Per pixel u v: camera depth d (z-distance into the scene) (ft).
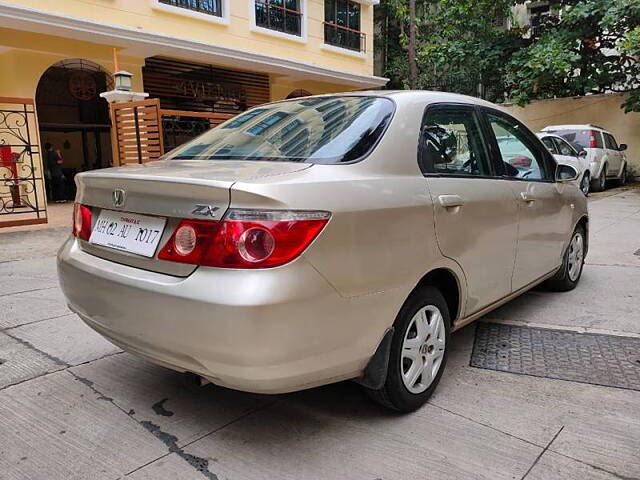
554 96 53.16
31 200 34.58
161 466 7.34
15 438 7.99
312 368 7.03
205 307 6.57
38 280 16.99
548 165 13.50
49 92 45.60
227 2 41.45
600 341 11.68
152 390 9.57
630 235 23.49
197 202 6.96
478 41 53.36
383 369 7.97
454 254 9.18
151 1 36.55
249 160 8.64
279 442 7.93
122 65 38.01
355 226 7.29
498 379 9.95
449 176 9.41
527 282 12.28
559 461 7.41
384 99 9.44
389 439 8.00
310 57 49.65
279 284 6.51
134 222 7.91
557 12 50.70
